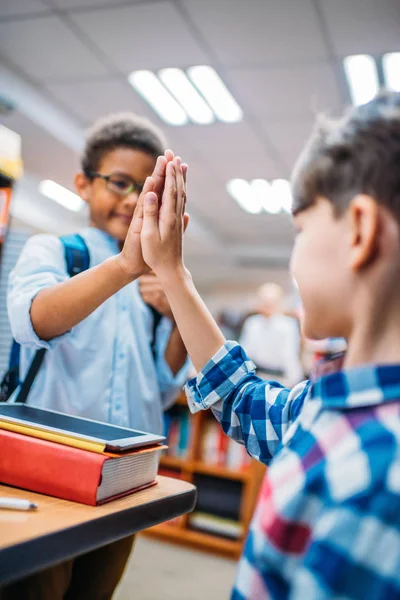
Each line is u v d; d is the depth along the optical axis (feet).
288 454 1.41
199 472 9.83
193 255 30.71
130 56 11.28
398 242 1.30
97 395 3.20
